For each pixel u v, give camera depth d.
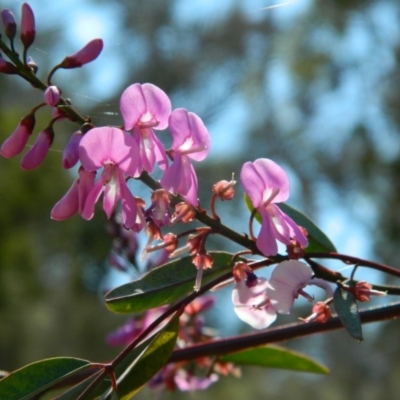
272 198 2.20
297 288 2.16
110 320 14.91
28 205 12.12
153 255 3.77
